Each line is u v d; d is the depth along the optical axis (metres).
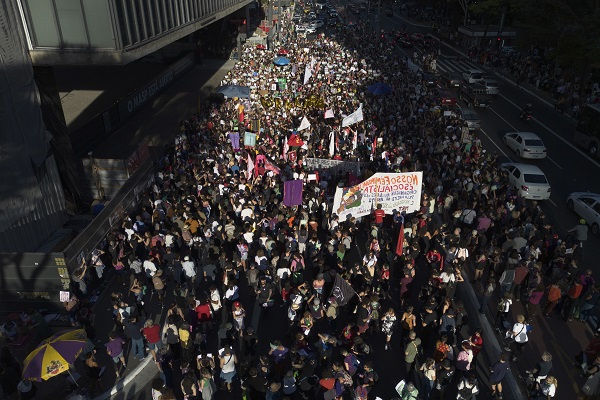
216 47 58.28
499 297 16.42
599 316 15.51
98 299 16.05
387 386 12.74
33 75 17.72
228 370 11.58
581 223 17.92
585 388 11.73
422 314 13.46
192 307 13.71
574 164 28.55
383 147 25.88
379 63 48.44
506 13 62.03
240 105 30.86
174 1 24.98
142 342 13.28
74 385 12.38
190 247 17.09
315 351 13.63
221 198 19.81
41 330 14.01
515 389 12.62
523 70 48.81
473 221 18.83
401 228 16.59
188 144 26.17
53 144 20.45
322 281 14.27
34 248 18.36
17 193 16.53
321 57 50.06
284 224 17.41
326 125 29.81
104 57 18.08
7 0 16.02
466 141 27.61
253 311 15.54
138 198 21.20
